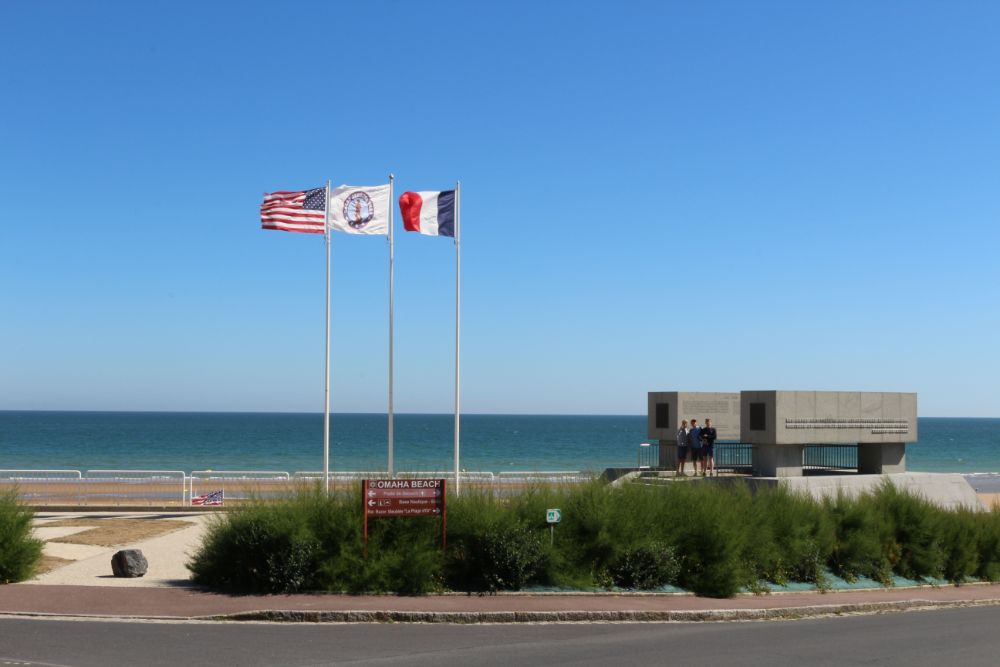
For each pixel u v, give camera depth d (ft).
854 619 50.16
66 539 70.69
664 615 46.98
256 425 629.92
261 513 51.47
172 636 38.50
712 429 99.09
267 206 82.28
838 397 102.27
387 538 51.80
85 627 40.16
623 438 459.73
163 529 76.74
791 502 65.87
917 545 70.08
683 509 58.70
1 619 41.75
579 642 39.19
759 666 34.58
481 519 52.65
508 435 491.72
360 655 35.35
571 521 55.52
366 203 83.56
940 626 47.19
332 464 257.96
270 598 47.62
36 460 270.87
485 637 40.06
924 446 424.05
